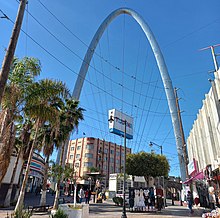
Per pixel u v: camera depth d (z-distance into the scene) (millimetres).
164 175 32969
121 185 49938
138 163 32750
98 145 90125
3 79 7953
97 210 22297
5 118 11250
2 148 10562
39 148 25188
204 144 22781
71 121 23922
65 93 15773
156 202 22156
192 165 28344
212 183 21625
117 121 34562
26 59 14328
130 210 21375
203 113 22156
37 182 53812
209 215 12406
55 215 11641
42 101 13672
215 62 18234
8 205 23281
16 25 8695
